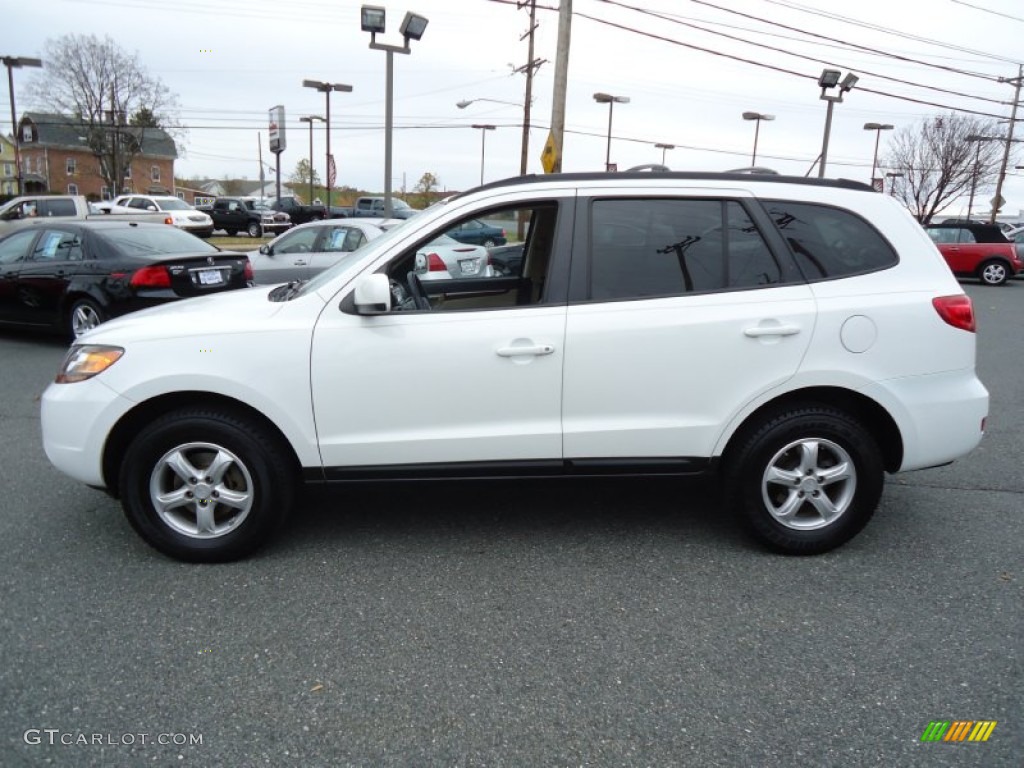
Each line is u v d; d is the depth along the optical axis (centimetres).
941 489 474
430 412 353
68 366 361
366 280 335
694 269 359
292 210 3747
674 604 330
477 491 464
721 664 286
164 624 311
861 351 354
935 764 235
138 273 830
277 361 344
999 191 3797
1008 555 379
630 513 431
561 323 350
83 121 4997
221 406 355
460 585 346
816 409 360
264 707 260
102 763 233
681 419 358
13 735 245
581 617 319
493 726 252
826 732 249
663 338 351
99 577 350
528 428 355
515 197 360
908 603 331
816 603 331
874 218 367
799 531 369
